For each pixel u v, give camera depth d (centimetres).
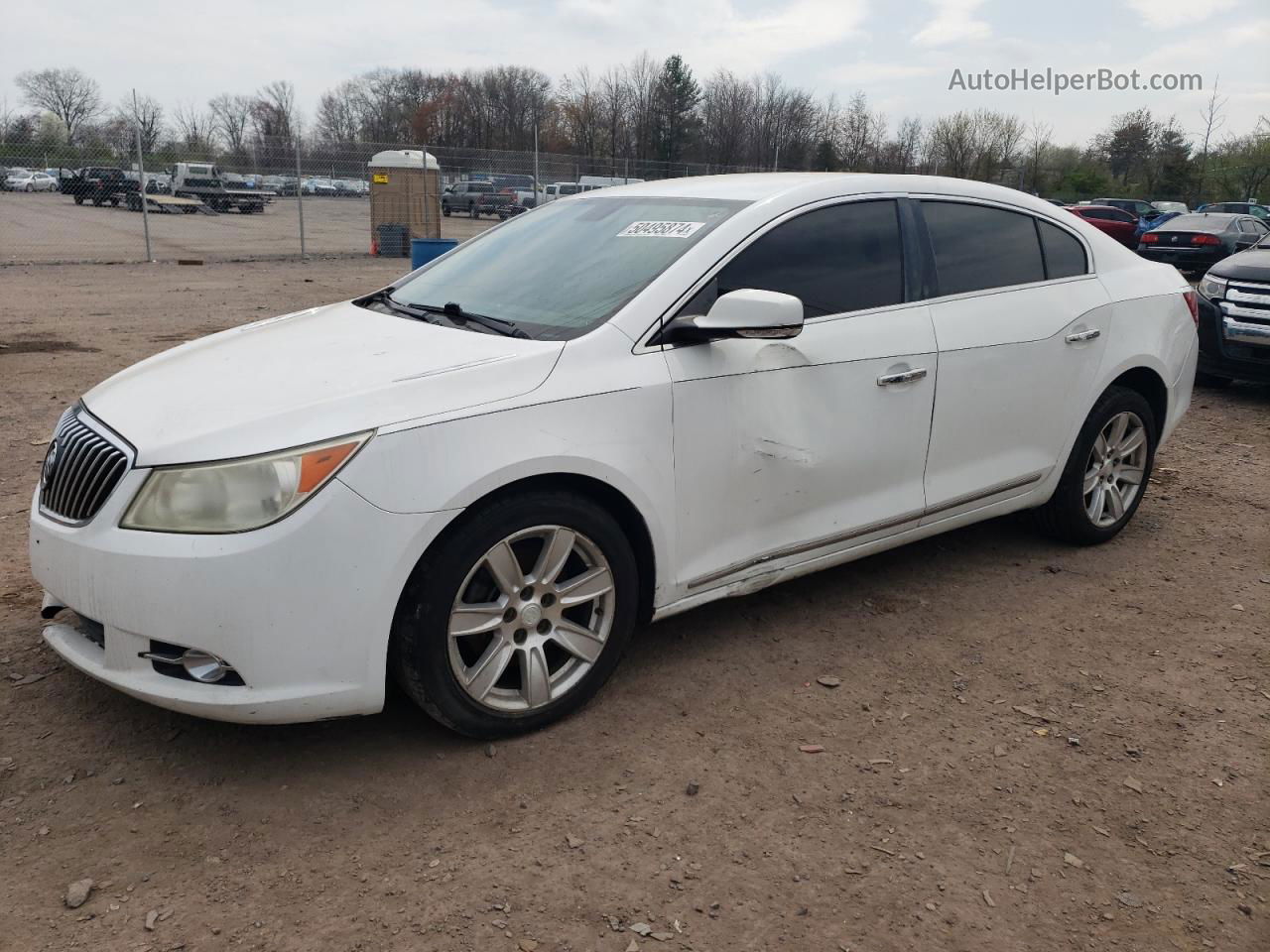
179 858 249
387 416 267
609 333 310
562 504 293
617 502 314
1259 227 2048
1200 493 582
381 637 269
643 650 366
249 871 245
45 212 2886
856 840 263
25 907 231
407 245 2205
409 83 8319
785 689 341
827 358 350
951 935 231
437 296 378
